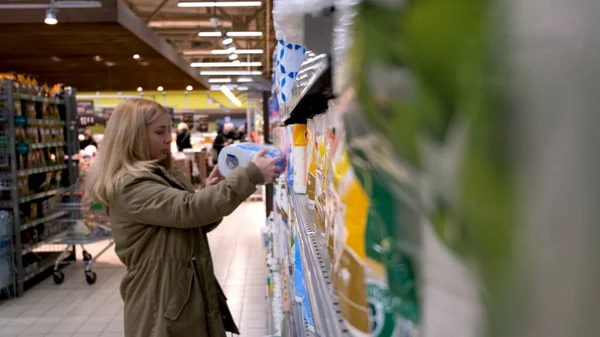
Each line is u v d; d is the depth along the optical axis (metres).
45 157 5.56
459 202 0.26
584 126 0.22
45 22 6.89
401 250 0.36
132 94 24.38
